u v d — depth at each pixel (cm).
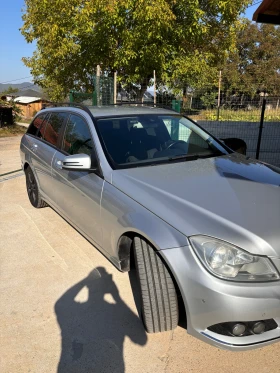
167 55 1148
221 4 1096
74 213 366
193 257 214
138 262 247
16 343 254
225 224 217
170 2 1020
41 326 271
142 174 294
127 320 276
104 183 302
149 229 237
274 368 226
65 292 314
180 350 243
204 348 245
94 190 312
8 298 307
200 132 402
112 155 322
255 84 3875
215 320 208
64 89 1401
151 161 328
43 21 1191
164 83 1177
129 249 281
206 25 1148
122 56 1066
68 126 407
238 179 286
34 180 513
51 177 419
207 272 208
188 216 229
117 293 311
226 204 239
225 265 206
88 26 1035
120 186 284
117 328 267
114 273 344
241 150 446
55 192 415
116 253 287
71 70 1293
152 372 226
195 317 216
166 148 356
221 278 206
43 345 252
